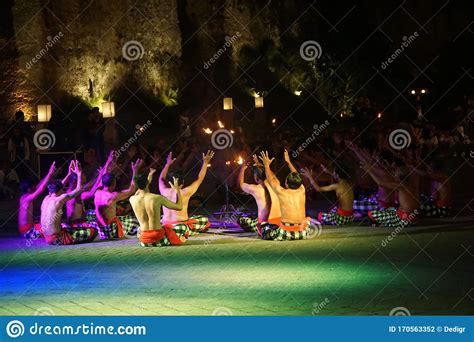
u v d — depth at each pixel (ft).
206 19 119.96
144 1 107.86
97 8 100.89
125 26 105.40
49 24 94.07
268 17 126.41
